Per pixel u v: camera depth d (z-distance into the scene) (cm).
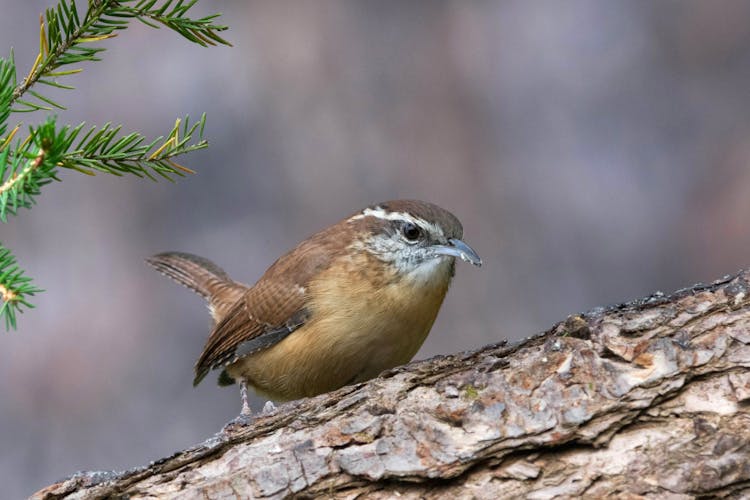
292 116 1398
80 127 491
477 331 1348
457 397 563
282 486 562
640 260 1379
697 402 528
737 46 1452
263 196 1373
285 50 1423
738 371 529
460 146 1427
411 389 580
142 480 590
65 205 1338
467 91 1455
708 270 1356
